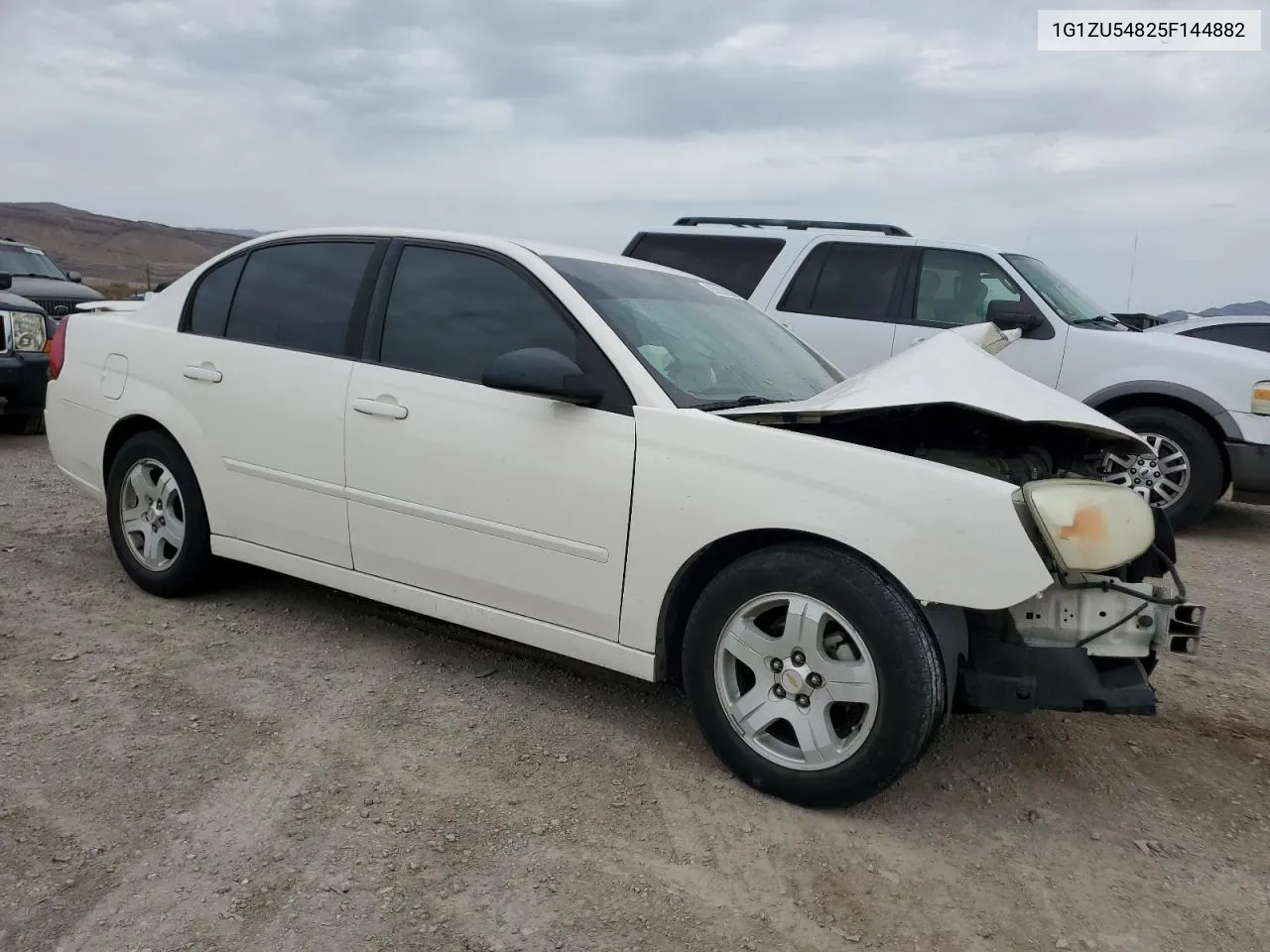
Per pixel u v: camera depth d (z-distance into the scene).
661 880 2.68
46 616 4.36
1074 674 2.88
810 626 2.97
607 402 3.37
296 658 4.06
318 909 2.48
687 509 3.16
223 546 4.40
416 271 3.96
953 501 2.79
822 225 8.26
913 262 7.67
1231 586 6.00
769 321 4.60
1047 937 2.54
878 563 2.86
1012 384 3.29
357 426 3.87
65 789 2.96
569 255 3.92
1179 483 7.27
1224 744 3.73
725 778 3.24
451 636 4.41
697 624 3.20
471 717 3.61
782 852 2.84
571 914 2.51
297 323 4.21
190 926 2.39
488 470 3.54
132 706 3.53
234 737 3.35
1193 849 3.00
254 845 2.74
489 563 3.59
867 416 3.26
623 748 3.42
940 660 2.86
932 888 2.72
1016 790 3.30
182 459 4.47
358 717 3.56
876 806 3.13
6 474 7.39
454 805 3.00
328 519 4.01
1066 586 2.90
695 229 8.52
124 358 4.71
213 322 4.49
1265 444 6.95
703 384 3.58
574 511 3.37
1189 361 7.12
